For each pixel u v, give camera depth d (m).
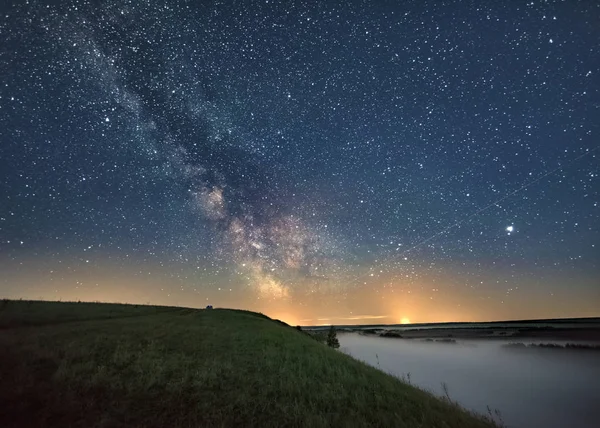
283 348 21.12
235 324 31.64
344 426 9.52
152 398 9.95
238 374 13.34
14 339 15.81
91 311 34.97
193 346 18.02
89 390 9.91
